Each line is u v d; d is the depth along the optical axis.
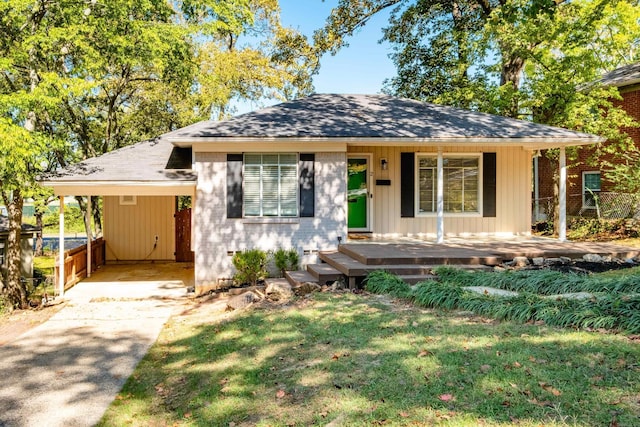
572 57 16.08
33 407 5.25
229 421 4.46
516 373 4.63
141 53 13.14
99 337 8.06
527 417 3.79
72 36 11.20
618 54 22.69
